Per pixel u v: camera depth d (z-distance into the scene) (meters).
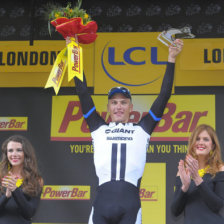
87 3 6.88
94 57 6.77
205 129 4.64
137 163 4.42
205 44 6.65
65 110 6.70
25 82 6.80
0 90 6.80
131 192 4.34
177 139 6.47
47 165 6.56
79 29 4.50
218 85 6.56
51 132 6.65
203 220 4.34
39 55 6.86
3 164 4.97
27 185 4.84
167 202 6.34
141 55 6.73
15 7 6.95
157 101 4.54
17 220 4.69
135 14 6.83
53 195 6.47
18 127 6.69
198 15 6.73
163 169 6.42
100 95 6.68
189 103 6.55
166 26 6.76
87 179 6.51
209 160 4.60
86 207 6.43
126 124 4.59
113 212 4.26
